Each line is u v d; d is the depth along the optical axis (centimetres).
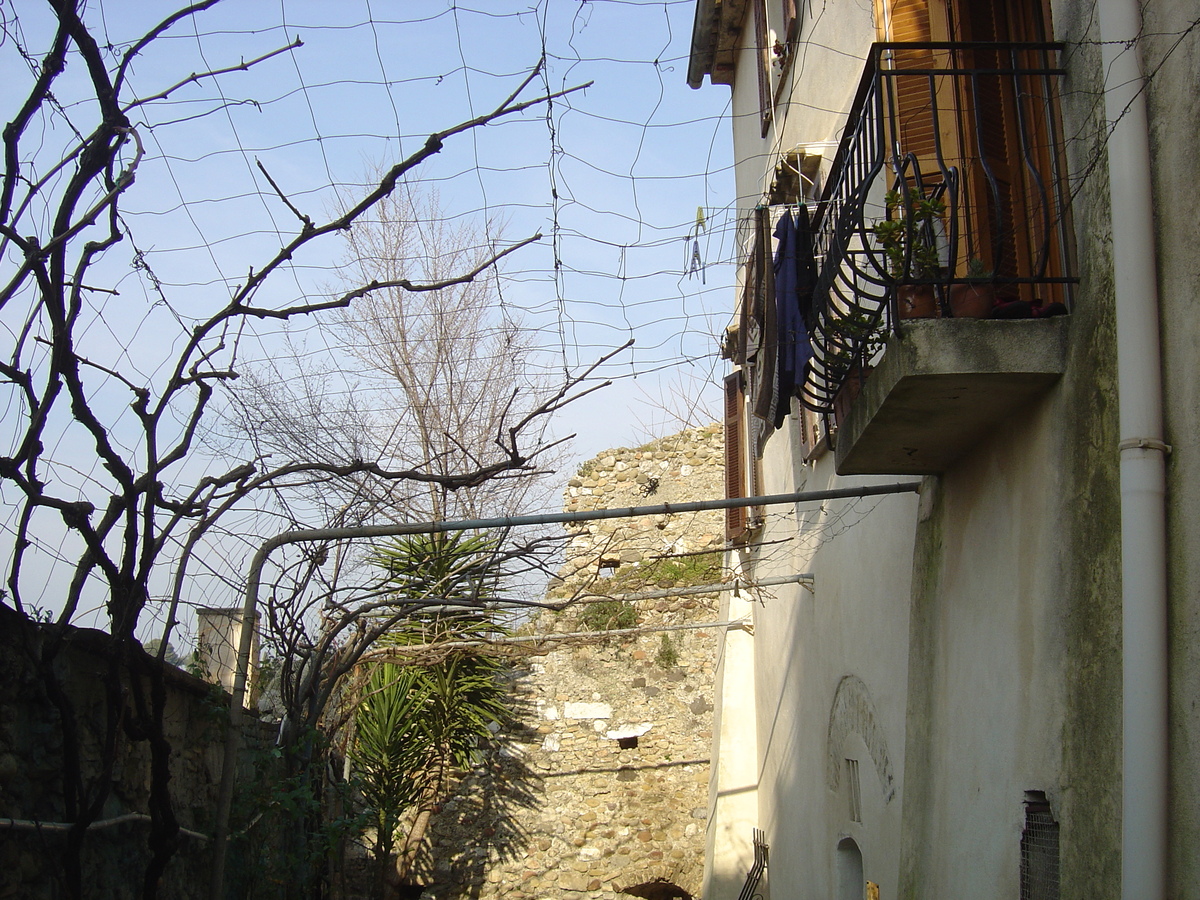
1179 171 302
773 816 951
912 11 510
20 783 393
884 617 592
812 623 788
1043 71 375
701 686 1290
